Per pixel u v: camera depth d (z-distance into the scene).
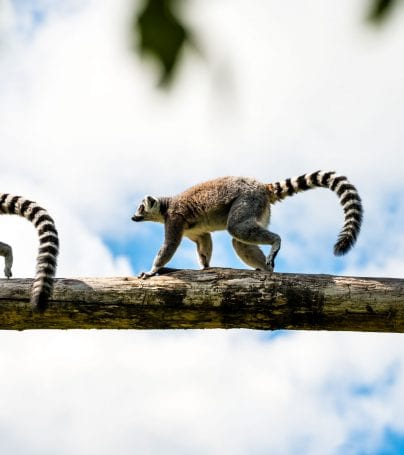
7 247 14.27
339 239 15.02
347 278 11.49
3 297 11.30
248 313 11.37
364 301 11.21
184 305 11.34
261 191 15.95
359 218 15.28
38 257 13.43
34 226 14.32
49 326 11.56
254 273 11.58
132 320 11.48
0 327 11.61
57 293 11.34
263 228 14.89
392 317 11.25
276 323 11.45
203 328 11.66
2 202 15.02
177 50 1.40
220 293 11.30
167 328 11.65
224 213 15.80
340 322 11.39
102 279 11.55
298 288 11.31
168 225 16.06
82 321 11.47
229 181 15.91
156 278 11.56
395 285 11.34
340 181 15.73
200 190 16.14
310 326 11.46
